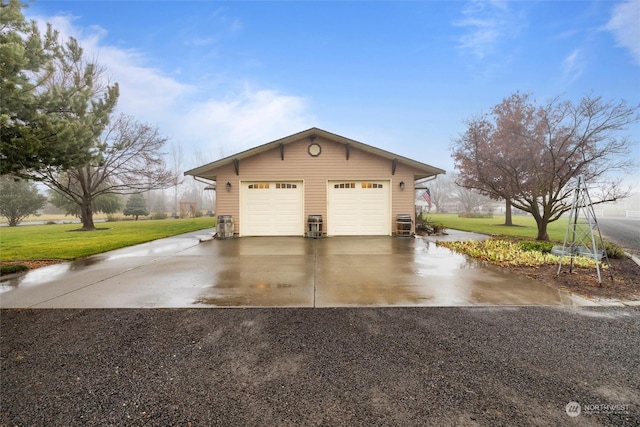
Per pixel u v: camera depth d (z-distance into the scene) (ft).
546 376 6.77
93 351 8.00
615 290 13.16
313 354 7.78
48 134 17.85
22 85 17.10
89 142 20.99
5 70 16.11
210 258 21.45
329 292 13.07
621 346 8.11
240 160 34.81
